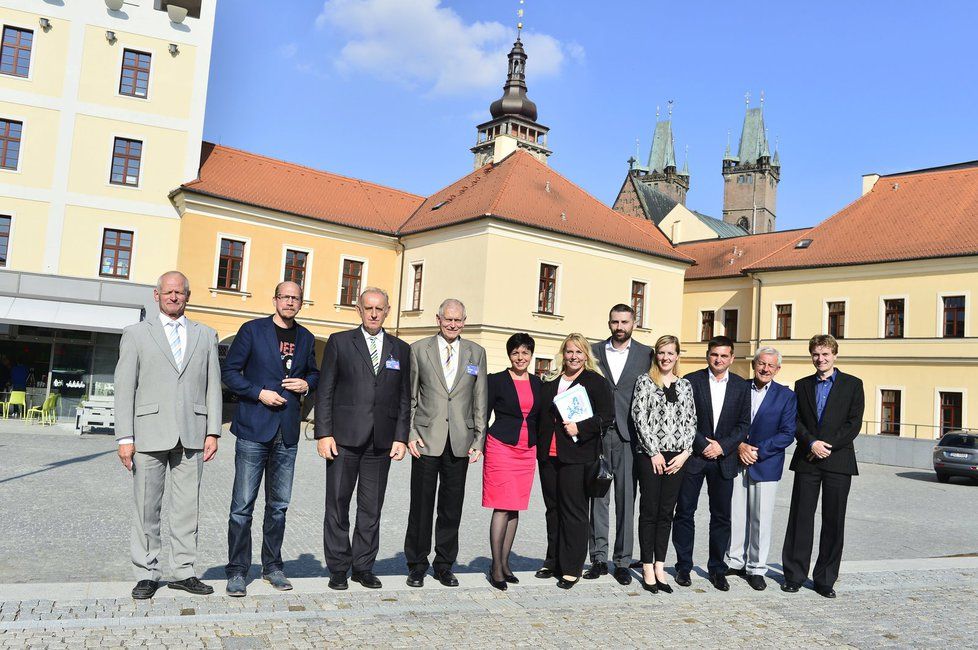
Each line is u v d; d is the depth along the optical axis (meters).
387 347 5.84
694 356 40.19
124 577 6.61
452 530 6.01
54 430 21.06
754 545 6.58
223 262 29.02
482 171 34.91
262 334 5.54
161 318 5.38
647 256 32.81
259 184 31.14
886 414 31.53
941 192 33.91
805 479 6.49
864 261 32.22
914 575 7.21
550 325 29.52
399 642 4.58
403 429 5.88
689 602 5.91
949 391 29.62
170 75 28.62
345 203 33.38
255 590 5.45
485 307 27.70
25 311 23.66
